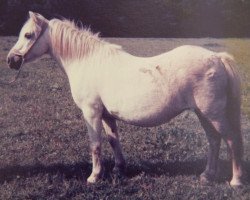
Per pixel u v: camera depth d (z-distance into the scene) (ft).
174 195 16.55
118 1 84.58
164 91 16.28
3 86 38.86
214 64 15.92
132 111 16.87
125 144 23.11
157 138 24.06
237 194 16.40
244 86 33.76
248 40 63.21
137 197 16.46
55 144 23.48
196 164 20.11
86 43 17.94
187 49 16.42
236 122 16.51
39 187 17.72
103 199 16.48
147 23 84.79
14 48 18.51
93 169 18.28
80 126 27.07
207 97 15.88
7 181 18.75
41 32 18.39
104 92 17.35
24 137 24.95
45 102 33.14
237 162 16.76
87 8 85.51
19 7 85.76
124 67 17.22
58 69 48.14
